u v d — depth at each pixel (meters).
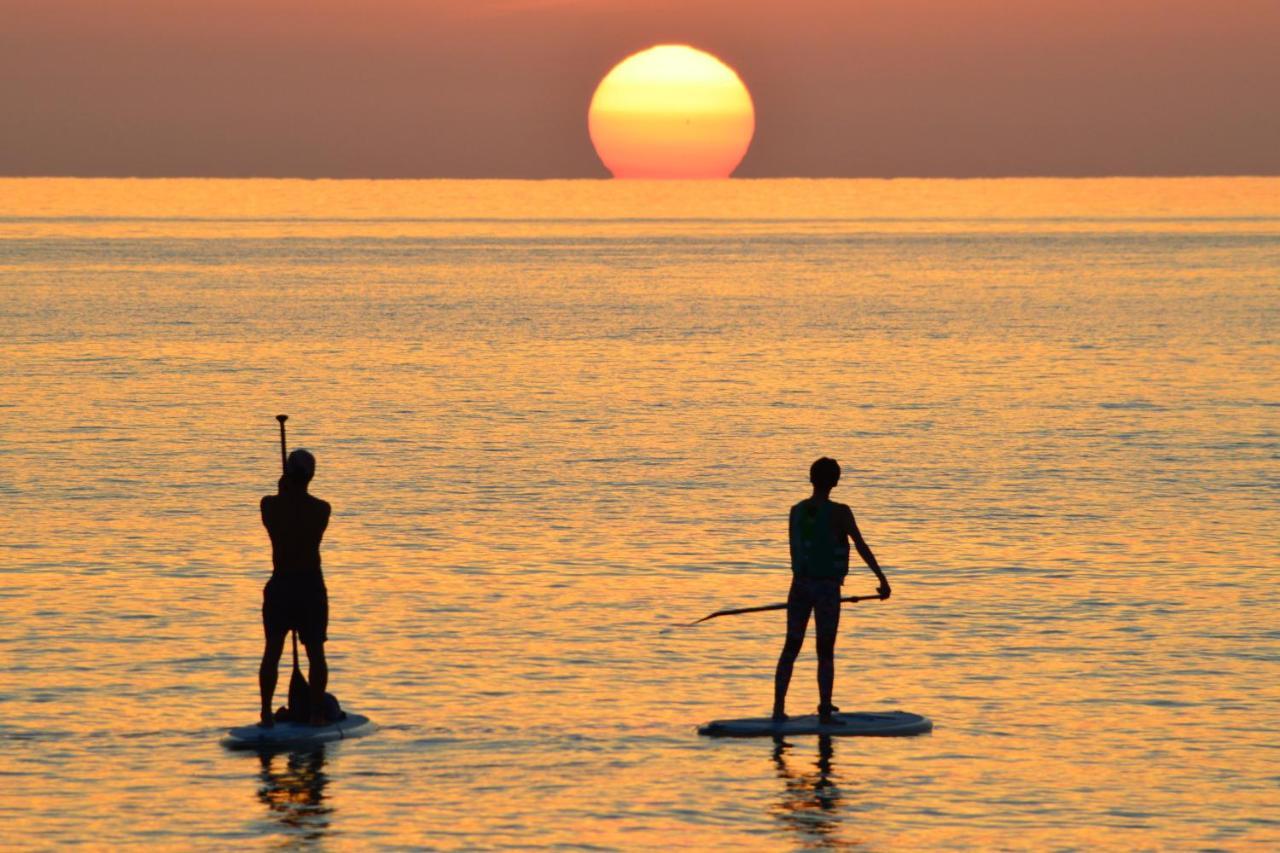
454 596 74.88
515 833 45.75
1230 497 103.56
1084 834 45.69
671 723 55.75
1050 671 62.16
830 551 54.78
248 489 106.62
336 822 46.53
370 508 99.62
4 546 86.56
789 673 55.03
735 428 141.00
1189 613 71.50
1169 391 171.88
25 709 56.81
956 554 84.88
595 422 145.38
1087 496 104.00
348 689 59.53
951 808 47.62
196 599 73.69
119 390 172.50
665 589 76.62
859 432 138.00
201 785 49.44
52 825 46.25
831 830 45.97
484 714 56.59
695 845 44.88
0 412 152.00
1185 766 51.25
